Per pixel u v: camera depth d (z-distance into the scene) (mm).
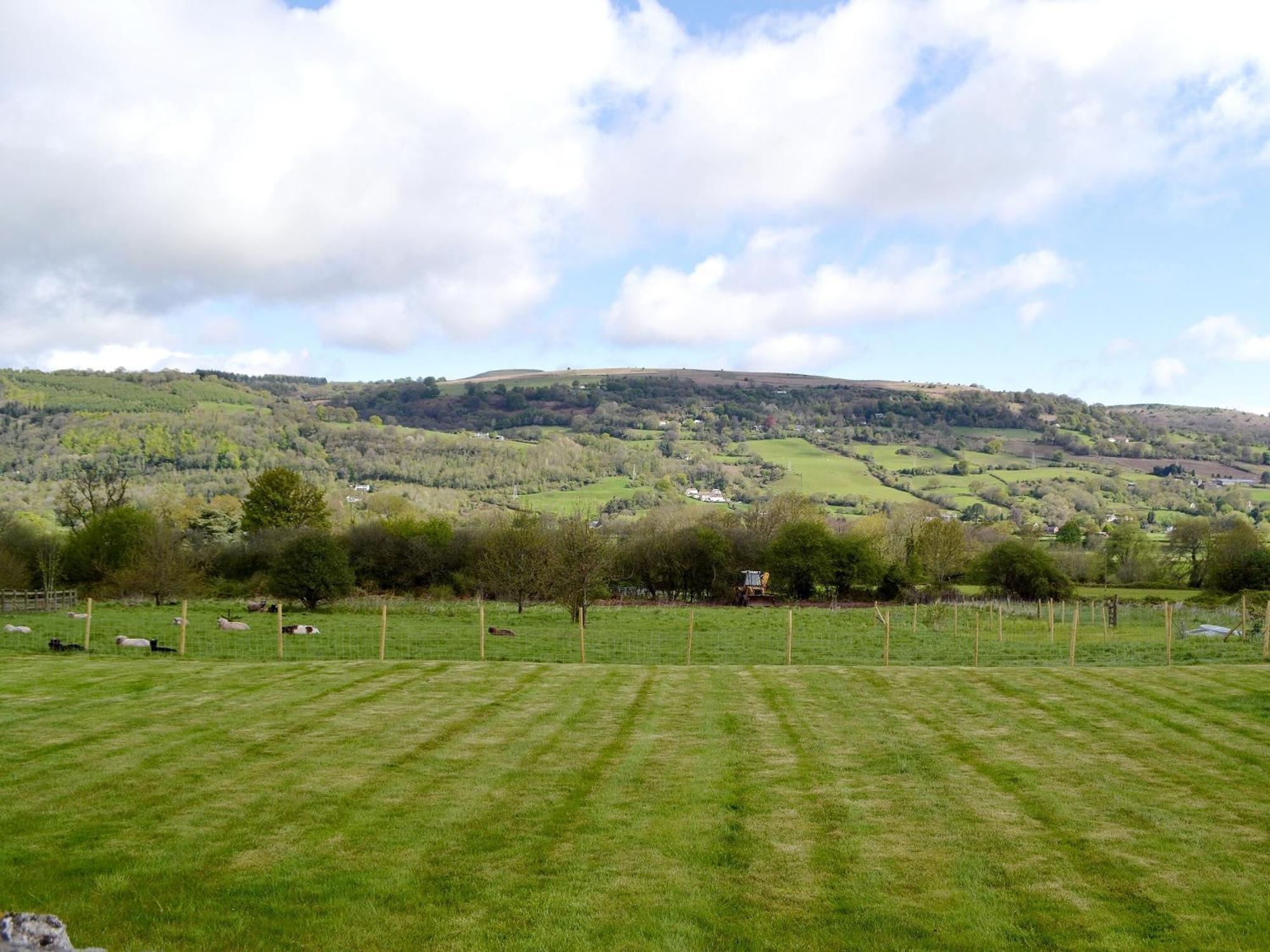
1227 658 27141
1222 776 13305
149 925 8320
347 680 20250
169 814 11195
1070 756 14422
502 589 49406
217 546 63719
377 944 8078
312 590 43875
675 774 13227
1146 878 9570
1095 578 76500
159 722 15914
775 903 8961
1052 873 9719
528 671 21688
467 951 7992
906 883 9453
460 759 13883
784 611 50406
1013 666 24625
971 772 13469
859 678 21109
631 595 64188
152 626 35406
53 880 9188
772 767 13695
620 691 19406
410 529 64562
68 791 11969
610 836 10664
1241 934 8344
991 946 8133
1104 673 21906
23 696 18031
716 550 63781
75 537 60344
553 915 8641
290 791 12156
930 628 40719
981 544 82812
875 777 13172
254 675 20688
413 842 10422
